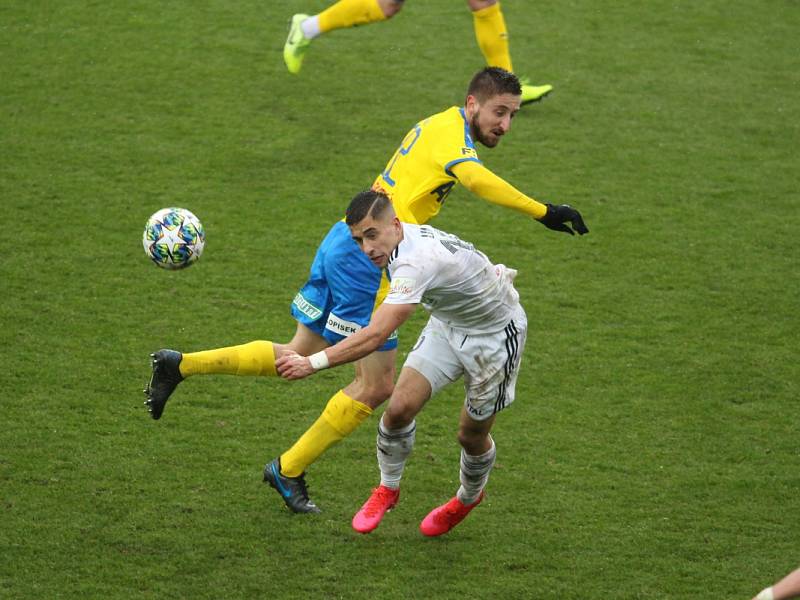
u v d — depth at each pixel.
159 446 21.39
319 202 31.91
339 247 19.80
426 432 22.67
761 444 22.42
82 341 24.86
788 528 19.77
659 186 33.97
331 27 36.00
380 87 39.22
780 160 36.00
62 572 17.70
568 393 24.05
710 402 23.86
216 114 36.75
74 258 28.36
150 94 37.69
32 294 26.62
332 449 21.98
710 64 42.59
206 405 22.97
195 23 43.12
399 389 18.52
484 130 20.34
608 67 41.88
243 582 17.78
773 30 45.78
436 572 18.34
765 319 27.33
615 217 32.03
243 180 32.88
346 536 19.25
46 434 21.45
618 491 20.75
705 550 19.09
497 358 18.33
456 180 20.44
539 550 19.03
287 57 36.69
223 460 21.12
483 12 34.19
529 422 22.95
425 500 20.50
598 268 29.44
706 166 35.38
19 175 32.22
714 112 39.03
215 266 28.52
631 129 37.56
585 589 18.00
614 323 26.94
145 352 24.59
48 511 19.19
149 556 18.27
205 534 18.95
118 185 32.12
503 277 18.25
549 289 28.34
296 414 22.84
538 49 42.97
